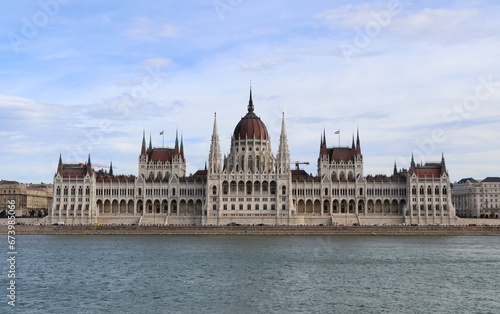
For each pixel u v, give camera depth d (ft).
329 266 501.56
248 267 492.54
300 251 625.82
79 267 492.54
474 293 383.04
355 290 390.01
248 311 331.16
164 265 504.43
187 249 647.56
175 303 350.02
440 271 476.13
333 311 332.19
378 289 394.11
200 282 417.69
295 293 378.94
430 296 372.79
